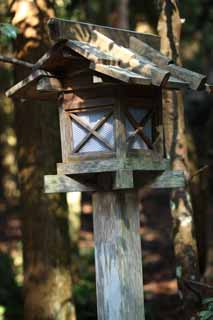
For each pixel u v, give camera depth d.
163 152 6.24
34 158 8.74
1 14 12.62
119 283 6.12
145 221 21.17
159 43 6.55
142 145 6.05
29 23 8.78
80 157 5.98
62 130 6.11
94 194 6.23
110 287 6.17
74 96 5.99
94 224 6.25
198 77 5.84
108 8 14.98
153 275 15.49
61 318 8.76
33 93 6.34
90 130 5.92
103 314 6.23
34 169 8.75
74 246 13.28
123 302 6.12
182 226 7.95
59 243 8.82
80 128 6.02
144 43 6.18
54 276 8.75
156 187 6.20
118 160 5.70
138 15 11.54
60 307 8.77
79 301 11.20
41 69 5.91
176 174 6.27
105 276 6.20
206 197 10.51
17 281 13.02
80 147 5.99
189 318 7.80
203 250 10.12
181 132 8.02
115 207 6.10
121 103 5.77
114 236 6.11
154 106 6.12
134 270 6.21
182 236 7.95
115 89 5.74
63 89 6.02
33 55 8.74
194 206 10.09
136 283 6.23
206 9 15.09
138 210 6.30
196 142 14.91
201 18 15.28
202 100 20.91
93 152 5.93
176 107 8.00
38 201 8.75
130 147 5.91
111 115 5.82
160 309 12.18
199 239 10.09
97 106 5.85
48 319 8.70
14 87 6.17
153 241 18.83
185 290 7.86
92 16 14.78
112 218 6.11
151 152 6.08
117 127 5.76
